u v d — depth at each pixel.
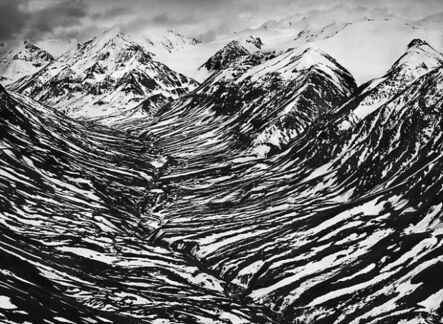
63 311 119.81
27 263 147.62
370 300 143.62
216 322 140.50
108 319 125.06
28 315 111.31
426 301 137.50
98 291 147.25
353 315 140.88
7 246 155.25
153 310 141.12
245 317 145.88
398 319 134.12
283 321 147.88
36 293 126.56
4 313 108.94
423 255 153.00
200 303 151.12
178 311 142.62
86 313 124.00
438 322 130.88
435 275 143.50
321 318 143.50
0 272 133.12
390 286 146.25
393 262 155.25
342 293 149.50
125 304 143.88
